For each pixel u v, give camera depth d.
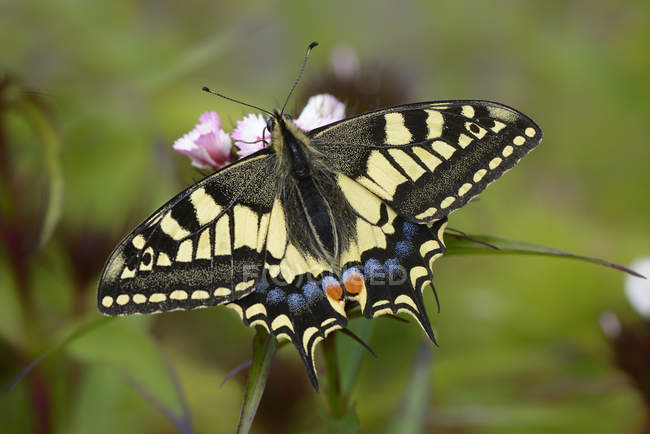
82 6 0.62
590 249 0.57
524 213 0.58
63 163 0.56
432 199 0.47
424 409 0.50
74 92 0.56
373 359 0.56
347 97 0.56
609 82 0.62
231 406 0.54
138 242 0.47
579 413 0.53
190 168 0.53
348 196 0.48
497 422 0.53
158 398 0.50
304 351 0.46
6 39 0.60
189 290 0.47
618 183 0.64
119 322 0.50
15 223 0.52
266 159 0.48
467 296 0.56
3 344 0.53
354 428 0.48
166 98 0.58
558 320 0.56
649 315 0.52
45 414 0.52
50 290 0.52
